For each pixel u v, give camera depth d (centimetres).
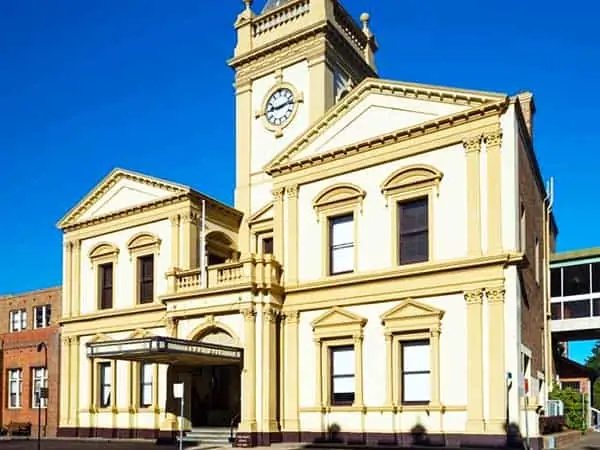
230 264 2555
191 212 3006
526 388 2098
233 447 2372
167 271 2845
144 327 3058
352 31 3516
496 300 2109
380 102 2475
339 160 2531
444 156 2295
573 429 2967
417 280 2275
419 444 2169
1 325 4041
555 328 3416
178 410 2648
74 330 3319
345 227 2509
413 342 2275
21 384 3781
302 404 2453
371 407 2297
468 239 2191
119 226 3228
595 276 3372
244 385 2422
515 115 2189
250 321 2458
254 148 3328
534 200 2731
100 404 3186
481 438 2050
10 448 2652
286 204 2644
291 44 3284
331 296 2455
